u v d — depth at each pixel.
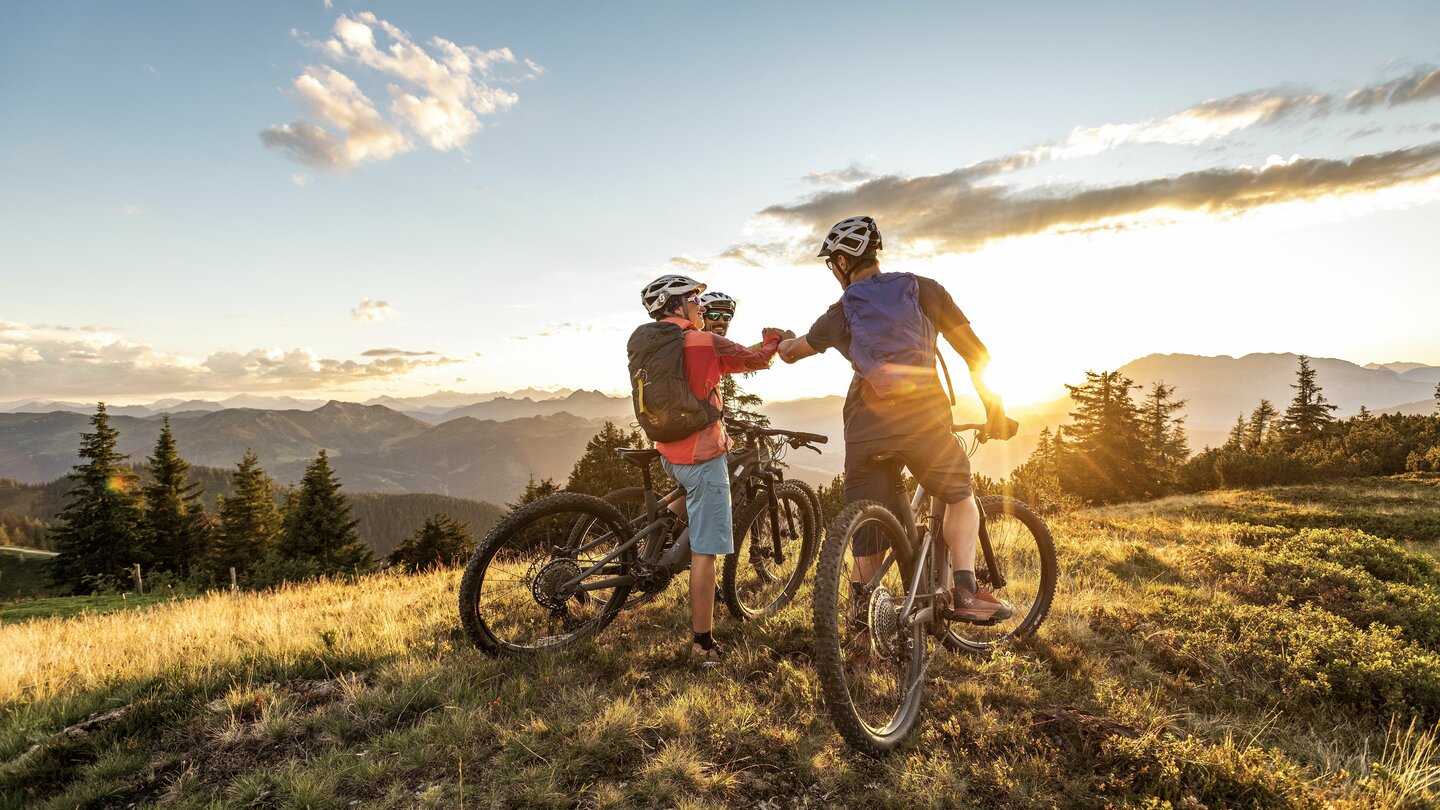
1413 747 3.26
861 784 2.76
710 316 4.46
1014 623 4.47
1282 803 2.58
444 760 2.94
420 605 5.62
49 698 3.93
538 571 4.01
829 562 2.78
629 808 2.58
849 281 3.41
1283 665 3.97
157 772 3.06
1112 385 54.66
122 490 55.66
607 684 3.60
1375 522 19.56
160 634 5.94
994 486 25.73
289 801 2.72
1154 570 6.83
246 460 62.31
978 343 3.22
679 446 3.79
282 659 4.10
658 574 4.09
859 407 3.27
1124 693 3.58
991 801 2.65
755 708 3.28
